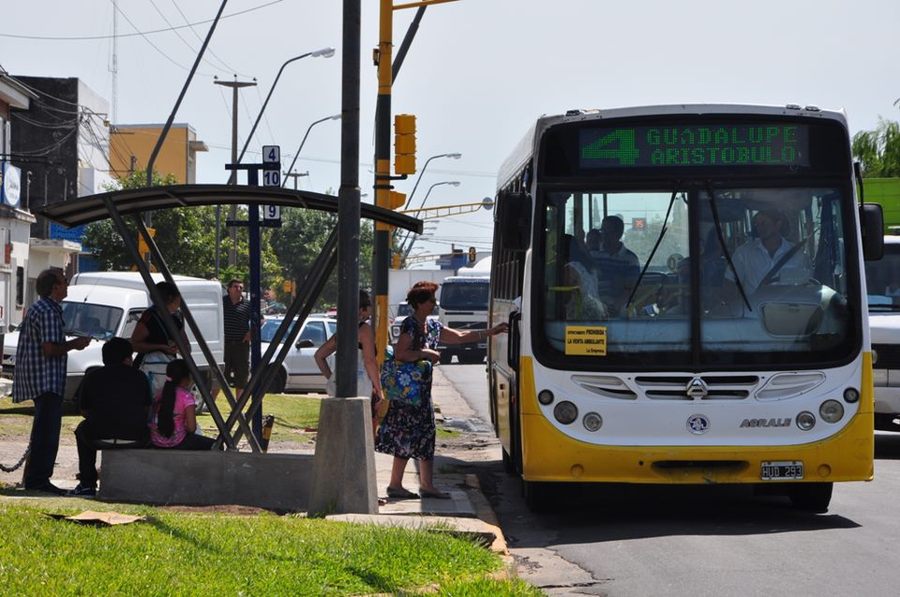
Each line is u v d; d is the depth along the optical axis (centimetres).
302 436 4628
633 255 2753
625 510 3016
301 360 6950
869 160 11531
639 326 2727
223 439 2945
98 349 5138
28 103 10231
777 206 2756
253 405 3000
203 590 1681
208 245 13175
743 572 2175
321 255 2978
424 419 3022
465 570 1995
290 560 1950
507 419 3294
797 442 2688
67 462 3553
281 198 2944
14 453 3684
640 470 2692
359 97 2641
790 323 2719
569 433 2705
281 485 2769
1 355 5456
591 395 2711
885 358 4122
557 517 2939
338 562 1964
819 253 2748
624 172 2777
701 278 2734
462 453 4547
